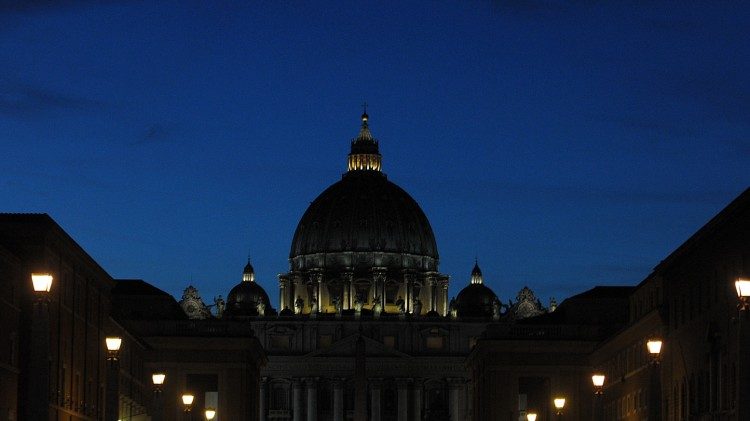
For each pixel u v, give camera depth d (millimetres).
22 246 111062
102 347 139125
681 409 125562
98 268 133750
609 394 174000
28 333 107875
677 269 128625
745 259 102188
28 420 66125
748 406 64500
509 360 199375
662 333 135375
